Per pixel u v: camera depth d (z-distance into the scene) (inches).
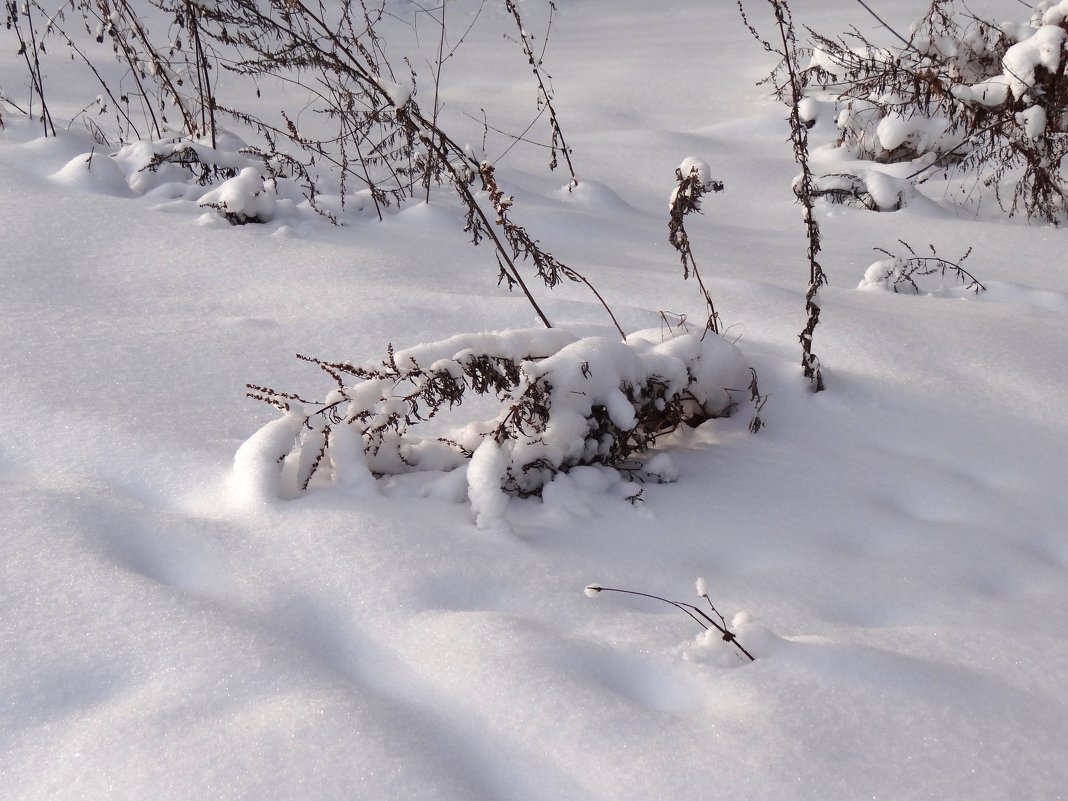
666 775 55.9
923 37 310.7
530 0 572.1
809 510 98.7
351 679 66.2
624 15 549.0
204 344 125.7
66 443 95.7
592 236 213.0
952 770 57.1
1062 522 101.1
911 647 71.1
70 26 384.5
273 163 216.8
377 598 73.7
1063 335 153.7
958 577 86.4
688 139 320.8
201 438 98.8
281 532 81.7
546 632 69.2
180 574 77.4
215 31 378.9
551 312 144.5
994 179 272.5
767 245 225.8
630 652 68.1
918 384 132.4
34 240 159.9
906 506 103.7
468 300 145.0
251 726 59.1
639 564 84.0
